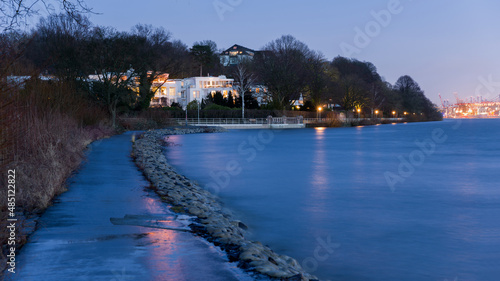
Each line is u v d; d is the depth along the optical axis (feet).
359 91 479.82
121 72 210.79
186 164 116.06
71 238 31.58
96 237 32.17
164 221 38.96
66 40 167.22
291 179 90.94
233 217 53.21
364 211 60.18
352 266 37.50
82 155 72.79
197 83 419.95
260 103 431.02
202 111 332.60
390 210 61.00
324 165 119.03
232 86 430.20
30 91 50.83
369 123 520.42
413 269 37.14
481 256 40.65
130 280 23.53
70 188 52.29
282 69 370.53
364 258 39.65
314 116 424.46
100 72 198.39
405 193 75.36
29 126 47.26
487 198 71.10
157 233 34.24
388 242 44.96
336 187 81.05
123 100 213.66
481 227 51.72
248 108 380.17
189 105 365.40
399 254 41.11
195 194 58.75
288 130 352.69
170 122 296.51
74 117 100.01
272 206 62.59
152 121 262.88
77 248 29.19
